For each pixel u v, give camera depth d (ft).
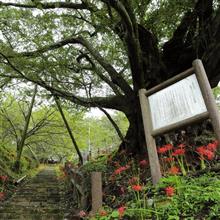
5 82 29.86
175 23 24.80
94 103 26.25
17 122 58.03
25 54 24.81
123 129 67.51
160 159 15.40
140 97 12.75
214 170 12.03
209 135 18.57
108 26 22.18
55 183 38.75
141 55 21.80
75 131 57.26
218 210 8.33
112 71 25.67
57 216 18.49
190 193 9.38
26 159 60.70
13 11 22.56
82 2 21.97
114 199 15.76
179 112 10.89
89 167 26.12
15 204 23.36
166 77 23.79
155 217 9.38
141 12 23.13
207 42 22.43
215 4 23.70
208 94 9.93
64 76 27.25
